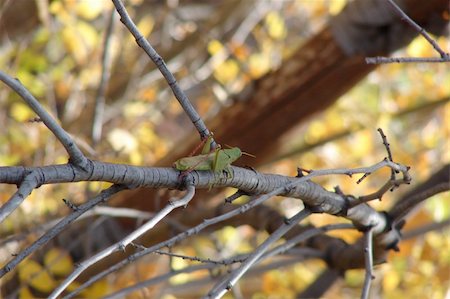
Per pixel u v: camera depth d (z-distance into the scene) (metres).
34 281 7.93
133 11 12.27
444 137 12.95
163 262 9.93
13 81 3.34
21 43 10.62
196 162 4.12
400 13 4.63
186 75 12.29
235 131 8.89
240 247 11.95
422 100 12.98
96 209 6.94
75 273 3.76
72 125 11.31
